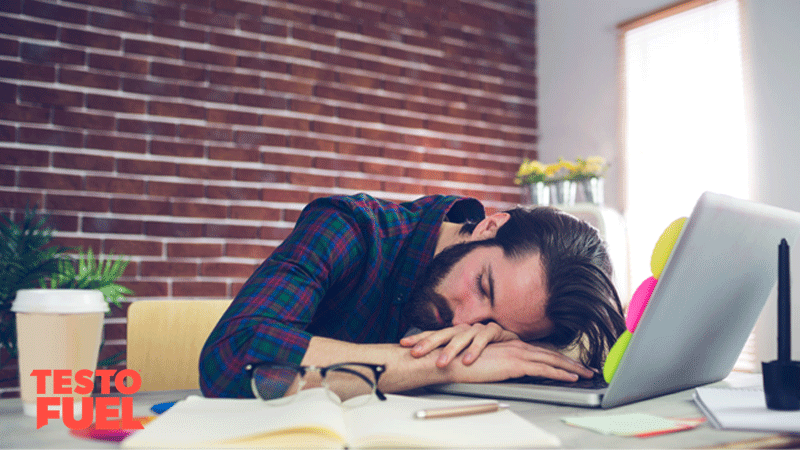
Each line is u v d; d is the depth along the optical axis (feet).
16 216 7.97
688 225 2.12
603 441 1.79
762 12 8.20
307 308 2.82
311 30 9.91
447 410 1.92
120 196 8.52
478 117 11.22
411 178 10.49
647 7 9.83
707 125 8.79
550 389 2.45
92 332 2.14
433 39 10.94
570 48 11.22
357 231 3.24
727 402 2.32
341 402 2.20
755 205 2.38
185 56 9.02
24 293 2.12
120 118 8.59
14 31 8.11
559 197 8.74
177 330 4.54
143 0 8.82
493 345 2.79
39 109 8.18
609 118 10.37
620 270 9.36
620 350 2.40
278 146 9.52
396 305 3.41
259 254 9.26
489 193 11.16
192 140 8.98
